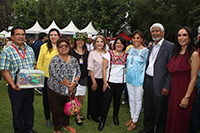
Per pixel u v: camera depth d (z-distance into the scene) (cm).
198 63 184
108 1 2016
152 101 248
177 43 205
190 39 191
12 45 225
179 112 201
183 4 1762
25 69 219
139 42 262
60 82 231
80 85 293
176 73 203
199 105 245
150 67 242
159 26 222
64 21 2527
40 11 2634
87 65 291
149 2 1845
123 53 284
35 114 335
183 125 202
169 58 218
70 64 244
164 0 1856
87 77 300
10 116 320
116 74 274
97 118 313
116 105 297
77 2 2430
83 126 295
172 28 1709
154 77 231
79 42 280
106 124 306
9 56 216
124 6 2169
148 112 255
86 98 443
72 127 287
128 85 283
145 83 252
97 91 299
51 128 284
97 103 307
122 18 2130
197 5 1858
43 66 275
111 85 277
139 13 1930
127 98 412
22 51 233
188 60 189
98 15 2119
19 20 2597
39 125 293
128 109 383
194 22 1705
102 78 291
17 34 219
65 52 233
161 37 229
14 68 223
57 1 2684
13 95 227
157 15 1728
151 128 261
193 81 187
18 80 212
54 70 229
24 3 2627
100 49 282
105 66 273
